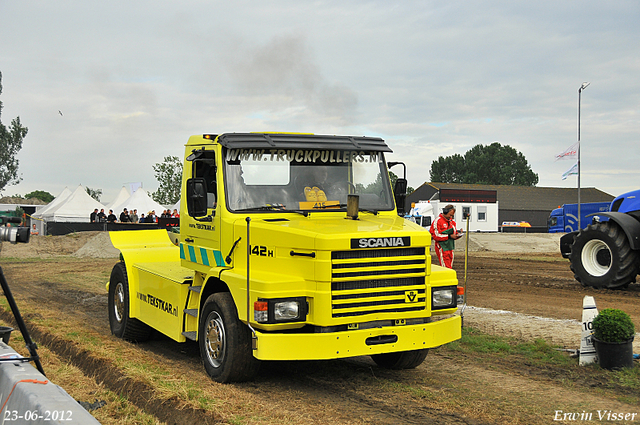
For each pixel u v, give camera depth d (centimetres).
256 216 627
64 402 345
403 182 709
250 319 550
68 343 777
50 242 2897
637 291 1248
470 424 489
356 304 554
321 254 540
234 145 637
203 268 680
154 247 923
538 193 7144
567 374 638
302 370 667
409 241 574
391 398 561
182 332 686
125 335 841
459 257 2419
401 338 572
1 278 459
